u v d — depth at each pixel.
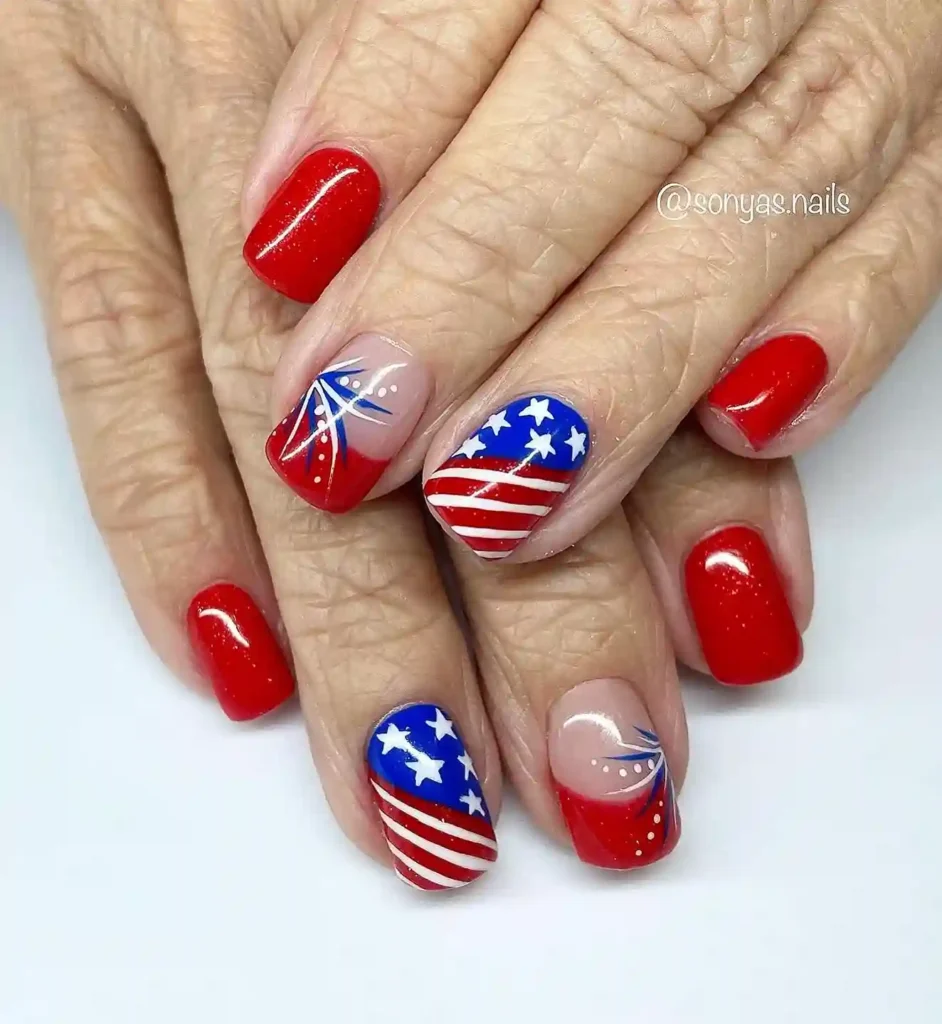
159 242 0.17
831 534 0.18
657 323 0.14
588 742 0.15
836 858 0.15
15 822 0.15
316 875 0.15
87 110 0.18
